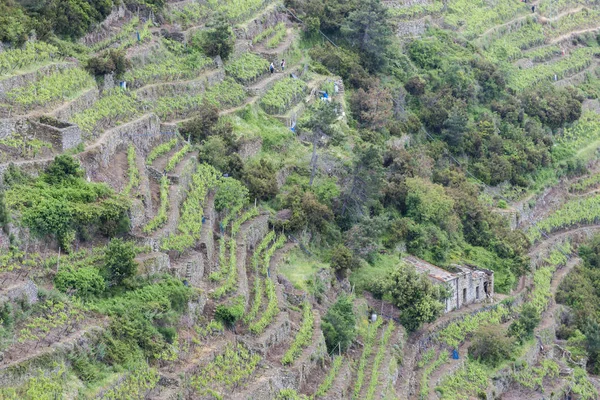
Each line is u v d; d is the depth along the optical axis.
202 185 119.00
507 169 170.38
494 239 152.12
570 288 159.38
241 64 148.38
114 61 124.69
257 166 129.62
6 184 95.69
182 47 142.00
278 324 105.31
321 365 107.38
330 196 134.12
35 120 105.75
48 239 93.69
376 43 170.62
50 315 86.44
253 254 116.44
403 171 149.88
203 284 104.56
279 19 166.75
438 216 146.38
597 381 143.38
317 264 123.19
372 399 107.19
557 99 192.25
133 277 95.25
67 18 127.06
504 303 144.50
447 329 132.00
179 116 130.50
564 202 179.38
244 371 95.81
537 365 139.12
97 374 84.12
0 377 77.88
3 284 86.06
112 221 99.06
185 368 91.56
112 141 112.81
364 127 156.38
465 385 125.56
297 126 142.12
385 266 132.50
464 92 179.00
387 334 121.31
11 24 116.44
